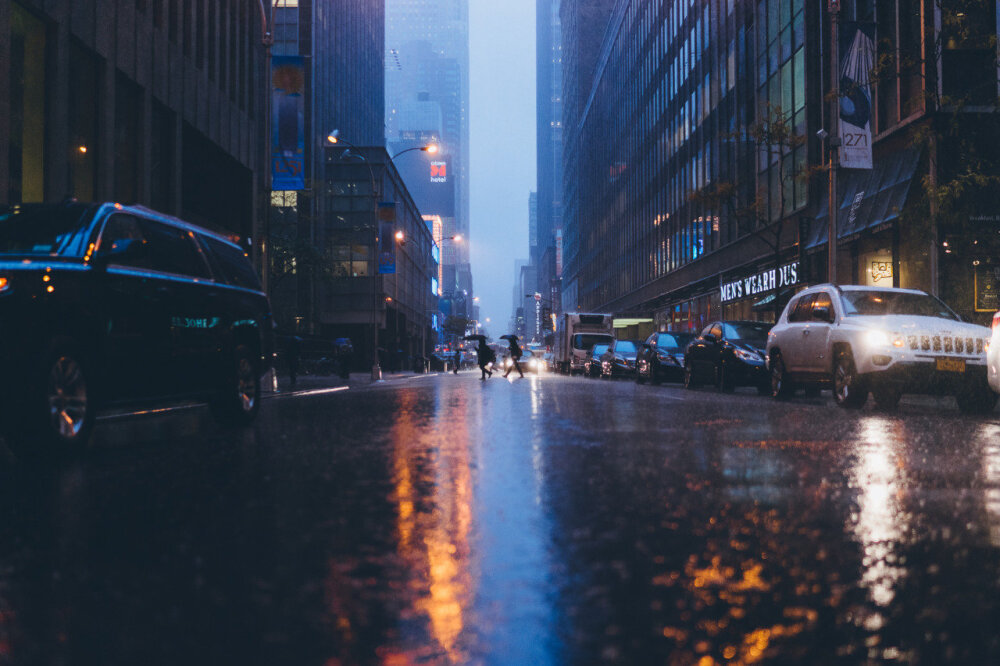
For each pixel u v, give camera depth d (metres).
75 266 7.59
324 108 70.94
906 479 5.77
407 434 9.09
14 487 5.74
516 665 2.39
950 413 12.47
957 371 12.06
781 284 35.78
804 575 3.33
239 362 10.46
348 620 2.80
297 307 64.56
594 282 100.00
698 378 22.56
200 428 10.23
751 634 2.64
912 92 25.44
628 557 3.64
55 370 7.26
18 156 18.66
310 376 44.09
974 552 3.71
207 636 2.64
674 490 5.35
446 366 90.75
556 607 2.93
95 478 6.12
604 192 92.50
